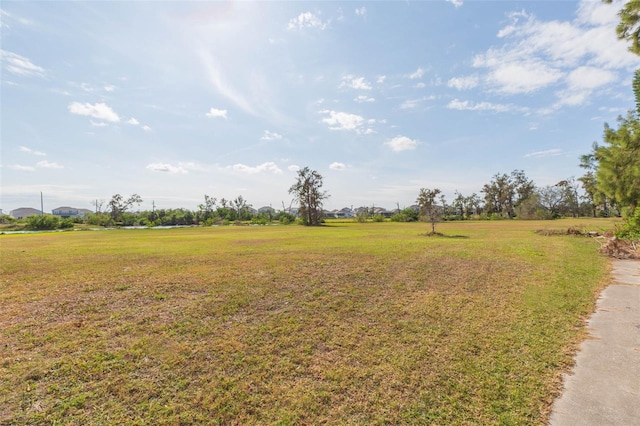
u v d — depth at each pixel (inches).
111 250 502.3
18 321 192.1
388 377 135.6
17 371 136.4
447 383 130.5
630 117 371.2
